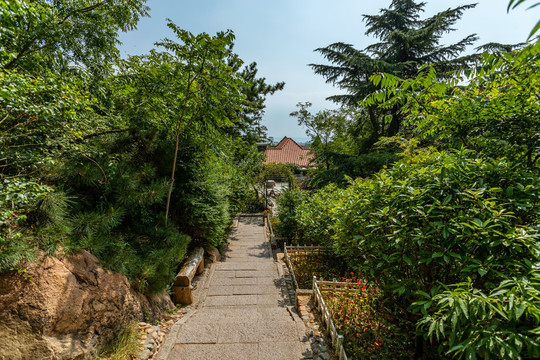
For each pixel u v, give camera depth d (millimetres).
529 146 2596
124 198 3801
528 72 2400
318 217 6949
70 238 2760
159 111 4918
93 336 2607
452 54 12109
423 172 2600
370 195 2957
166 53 4652
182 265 5145
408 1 13547
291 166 24016
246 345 3096
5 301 2135
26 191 2299
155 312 3680
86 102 3404
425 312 1938
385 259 2572
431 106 3213
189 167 5691
